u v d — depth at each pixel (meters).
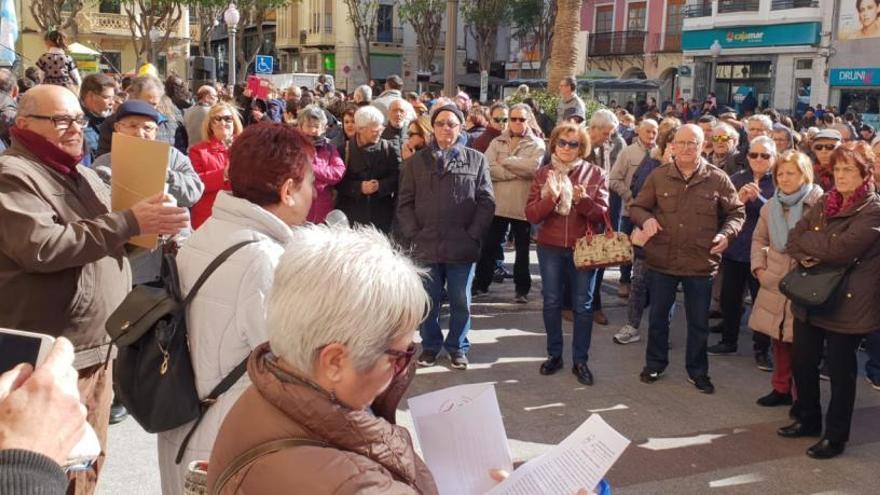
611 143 8.57
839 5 27.95
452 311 5.85
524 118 7.30
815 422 4.82
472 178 5.68
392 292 1.46
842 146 4.37
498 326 7.02
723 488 4.20
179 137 7.59
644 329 7.10
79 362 3.02
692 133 5.36
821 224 4.42
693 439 4.81
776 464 4.50
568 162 5.67
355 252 1.49
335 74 43.62
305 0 44.94
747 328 7.35
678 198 5.46
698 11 33.16
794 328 4.75
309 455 1.37
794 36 29.36
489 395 2.05
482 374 5.79
